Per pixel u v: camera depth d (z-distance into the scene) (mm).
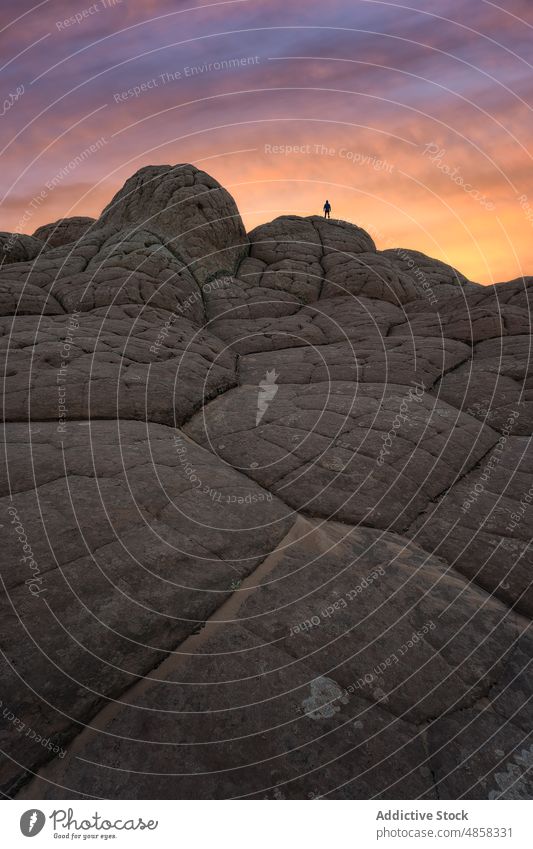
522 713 2906
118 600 3338
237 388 8258
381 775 2461
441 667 3162
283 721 2684
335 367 9000
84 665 2859
